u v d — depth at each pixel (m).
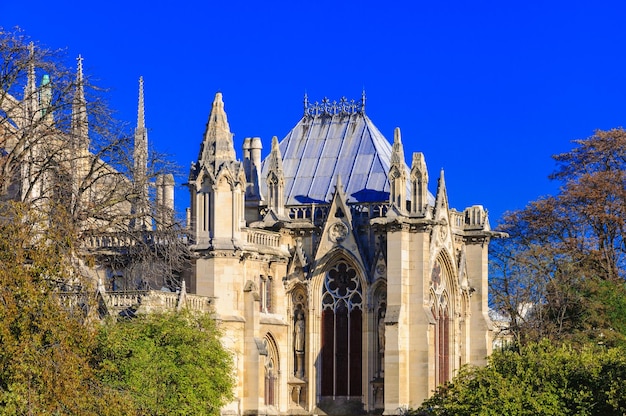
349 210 114.25
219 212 105.50
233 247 104.75
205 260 105.00
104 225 99.06
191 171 106.94
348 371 113.62
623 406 87.69
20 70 89.38
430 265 112.81
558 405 89.19
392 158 112.00
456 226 120.56
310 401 113.81
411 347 110.50
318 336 114.50
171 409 84.38
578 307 127.56
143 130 112.44
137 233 101.19
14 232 69.06
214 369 89.50
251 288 105.81
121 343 81.88
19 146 91.62
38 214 79.81
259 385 104.94
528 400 89.31
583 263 134.00
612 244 136.38
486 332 120.62
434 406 102.62
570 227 139.25
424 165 112.00
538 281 131.88
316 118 124.50
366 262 113.12
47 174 94.75
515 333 129.50
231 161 106.50
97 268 104.19
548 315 130.12
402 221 110.31
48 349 67.56
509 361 94.75
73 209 89.31
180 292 98.31
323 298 114.94
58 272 70.94
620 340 118.00
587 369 91.44
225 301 104.56
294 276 114.81
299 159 121.81
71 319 69.62
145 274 101.88
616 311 125.50
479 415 88.88
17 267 67.25
